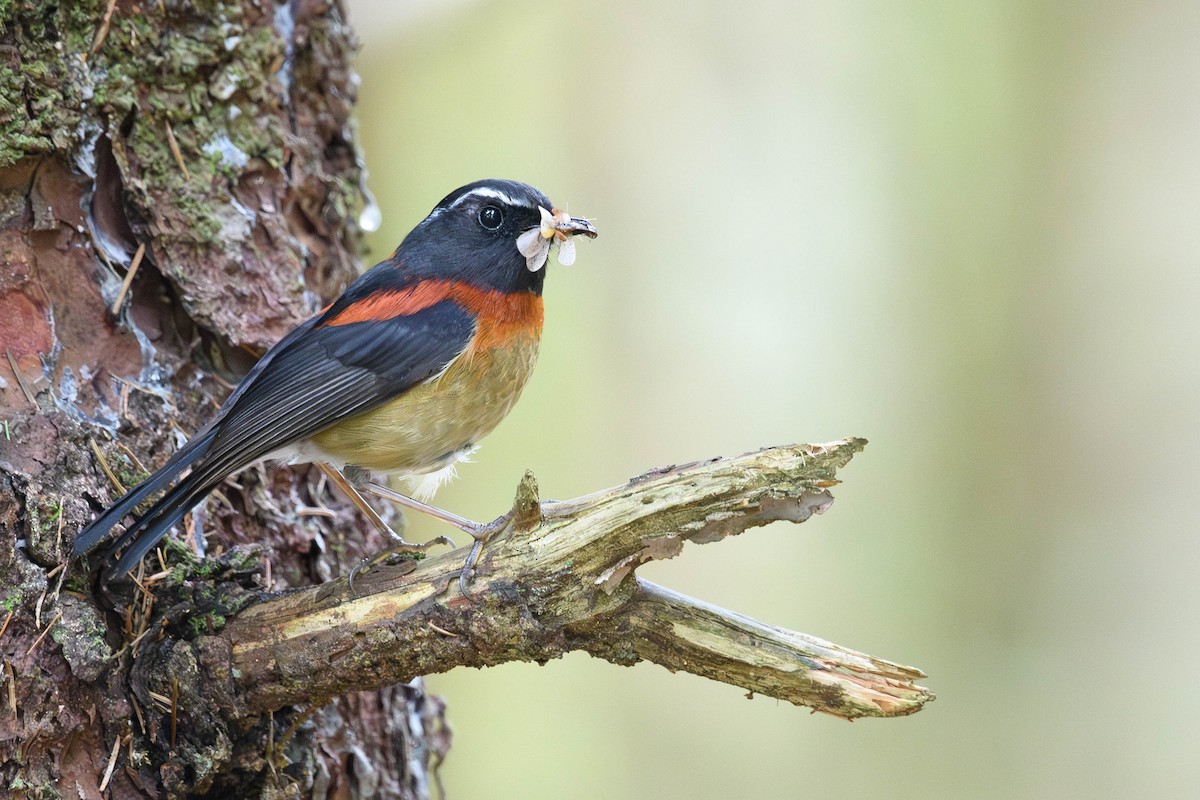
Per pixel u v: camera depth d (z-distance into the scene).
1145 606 14.18
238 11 6.90
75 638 5.31
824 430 15.02
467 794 13.27
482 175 15.08
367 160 13.80
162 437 6.33
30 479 5.40
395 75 13.23
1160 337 15.16
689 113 15.61
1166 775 12.88
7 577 5.21
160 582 5.69
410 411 6.69
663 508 5.04
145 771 5.56
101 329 6.30
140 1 6.54
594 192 15.48
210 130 6.84
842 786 13.09
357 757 6.86
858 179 15.61
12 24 5.91
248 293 6.87
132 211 6.54
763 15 15.70
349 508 7.38
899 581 14.61
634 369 15.13
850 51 15.70
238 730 5.81
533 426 14.81
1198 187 15.37
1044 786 12.90
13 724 5.11
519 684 13.60
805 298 15.41
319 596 5.58
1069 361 15.33
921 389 15.38
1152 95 15.58
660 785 13.23
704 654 5.27
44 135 5.97
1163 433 14.84
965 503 15.08
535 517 5.27
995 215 15.66
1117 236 15.51
